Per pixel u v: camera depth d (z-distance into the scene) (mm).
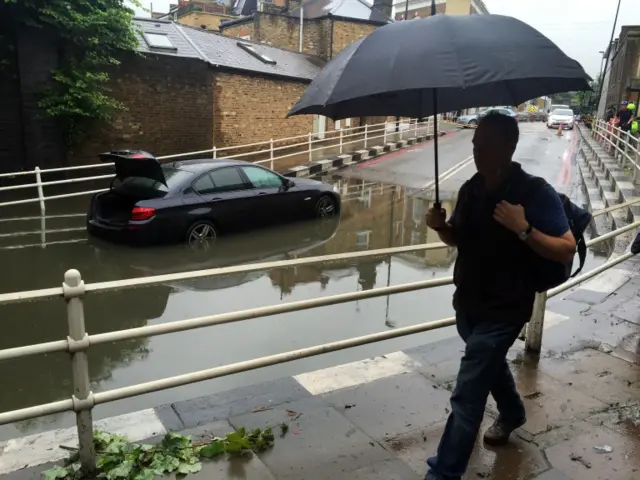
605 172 15125
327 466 2879
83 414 2688
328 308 6055
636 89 32562
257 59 20297
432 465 2570
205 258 8109
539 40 2227
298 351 3344
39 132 13273
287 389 3721
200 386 4328
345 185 15219
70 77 13398
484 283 2480
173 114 16078
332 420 3332
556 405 3570
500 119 2350
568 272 2406
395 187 15039
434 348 4473
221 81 17578
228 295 6492
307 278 7215
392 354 4336
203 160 9367
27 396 4211
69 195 10922
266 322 5617
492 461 2965
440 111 3064
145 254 8039
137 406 4043
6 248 8297
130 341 5148
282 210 9812
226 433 3162
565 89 2535
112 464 2783
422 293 6629
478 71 2072
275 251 8633
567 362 4199
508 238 2402
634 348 4484
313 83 2553
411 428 3262
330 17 24797
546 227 2283
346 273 7465
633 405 3578
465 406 2465
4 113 12852
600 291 5961
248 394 3646
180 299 6316
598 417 3432
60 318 5680
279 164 16844
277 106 19812
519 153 22312
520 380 3895
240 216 9078
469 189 2559
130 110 15188
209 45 18703
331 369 4055
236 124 18406
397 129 28062
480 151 2379
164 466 2799
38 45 12945
